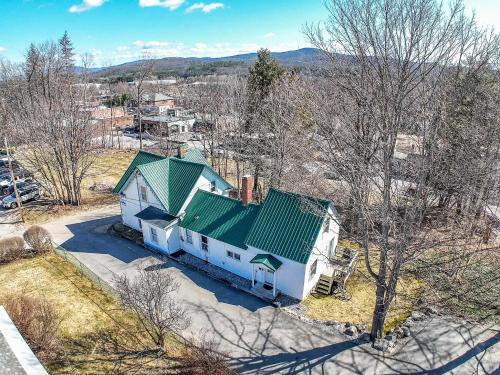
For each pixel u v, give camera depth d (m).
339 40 14.09
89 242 27.16
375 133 16.88
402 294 20.72
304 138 28.31
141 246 26.47
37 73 54.91
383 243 14.87
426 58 12.58
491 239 26.02
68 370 14.73
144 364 15.33
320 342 17.00
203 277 22.52
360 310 19.50
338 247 25.30
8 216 32.06
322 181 30.36
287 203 21.08
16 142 42.12
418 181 15.44
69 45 56.91
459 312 18.97
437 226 24.98
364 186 15.52
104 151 54.16
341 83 16.22
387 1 12.27
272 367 15.53
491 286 21.05
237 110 41.44
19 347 11.03
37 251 25.50
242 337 17.34
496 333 17.25
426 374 15.02
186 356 15.76
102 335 17.02
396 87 13.16
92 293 20.44
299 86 28.47
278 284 20.67
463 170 21.61
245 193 22.78
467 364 15.43
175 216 24.69
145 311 16.73
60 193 37.47
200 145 57.78
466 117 22.00
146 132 67.69
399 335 17.23
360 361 15.77
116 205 34.62
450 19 12.14
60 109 33.06
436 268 22.75
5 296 19.92
